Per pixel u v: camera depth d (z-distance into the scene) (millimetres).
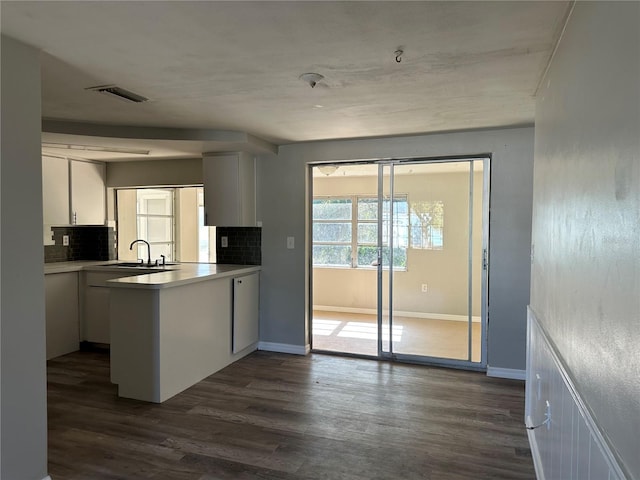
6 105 1940
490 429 2863
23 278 2012
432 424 2936
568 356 1574
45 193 4551
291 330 4605
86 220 5023
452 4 1661
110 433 2795
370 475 2338
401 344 4340
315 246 6375
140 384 3320
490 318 3895
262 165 4648
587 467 1255
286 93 2770
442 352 4199
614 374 1035
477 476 2328
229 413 3102
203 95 2807
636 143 912
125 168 5227
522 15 1742
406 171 4273
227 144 4023
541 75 2414
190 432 2812
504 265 3848
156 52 2125
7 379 1956
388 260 4363
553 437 1862
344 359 4402
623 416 965
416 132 3920
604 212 1149
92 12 1719
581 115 1444
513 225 3812
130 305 3320
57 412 3107
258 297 4711
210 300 3895
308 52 2129
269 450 2590
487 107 3088
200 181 4965
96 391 3516
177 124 3607
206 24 1830
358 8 1696
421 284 4258
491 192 3875
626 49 992
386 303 4383
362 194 5699
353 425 2920
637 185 902
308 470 2383
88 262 5117
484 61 2229
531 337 2627
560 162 1812
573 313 1496
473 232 4051
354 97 2854
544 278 2201
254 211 4676
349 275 6258
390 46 2059
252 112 3242
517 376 3828
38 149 2076
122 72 2395
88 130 3578
